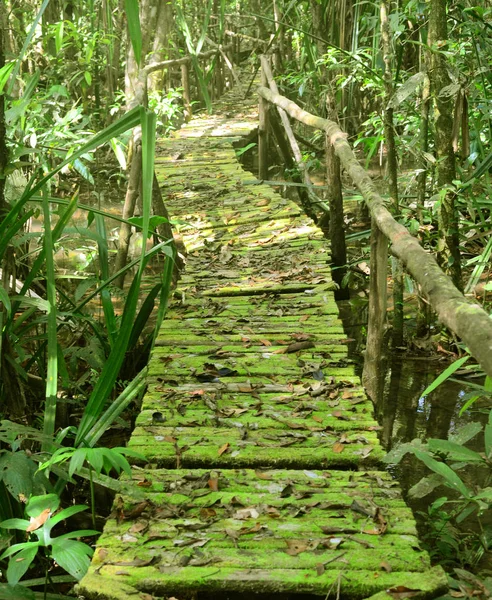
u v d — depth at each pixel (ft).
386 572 6.33
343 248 18.34
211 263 14.46
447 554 8.63
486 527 8.95
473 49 15.21
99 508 9.90
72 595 8.18
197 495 7.48
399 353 14.60
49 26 24.40
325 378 9.86
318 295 12.76
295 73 28.58
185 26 10.15
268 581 6.22
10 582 6.23
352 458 8.08
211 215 17.38
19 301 9.27
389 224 8.96
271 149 31.58
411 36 17.12
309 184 21.75
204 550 6.64
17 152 10.52
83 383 12.28
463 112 13.41
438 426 11.85
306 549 6.62
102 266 12.53
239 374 10.05
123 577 6.29
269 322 11.72
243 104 33.30
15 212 8.49
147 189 7.77
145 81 17.03
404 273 14.39
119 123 8.11
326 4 22.53
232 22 38.42
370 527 6.94
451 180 13.74
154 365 10.30
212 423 8.86
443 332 14.46
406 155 21.54
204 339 11.12
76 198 9.52
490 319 5.83
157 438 8.51
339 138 15.29
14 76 8.95
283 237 15.72
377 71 17.40
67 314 10.50
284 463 8.09
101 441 11.84
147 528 6.95
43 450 8.10
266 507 7.23
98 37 26.45
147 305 12.84
